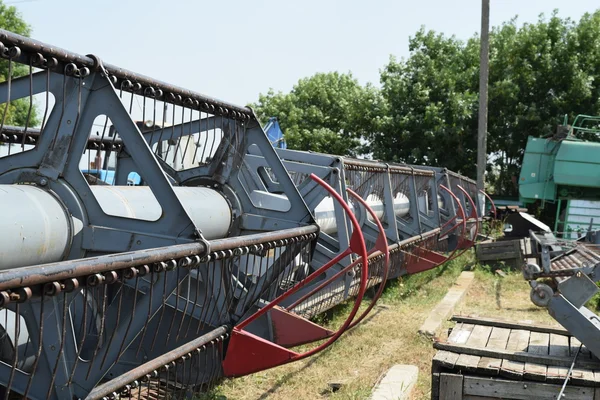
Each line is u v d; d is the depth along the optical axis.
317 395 6.12
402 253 11.10
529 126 27.61
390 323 8.88
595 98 27.25
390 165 10.95
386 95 29.62
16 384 3.93
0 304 2.78
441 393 4.88
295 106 37.78
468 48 30.08
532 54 27.77
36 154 4.25
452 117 27.59
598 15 28.59
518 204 24.19
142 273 3.65
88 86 4.31
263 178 8.01
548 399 4.71
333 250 8.72
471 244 14.45
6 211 3.67
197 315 5.73
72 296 3.93
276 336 6.07
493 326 6.02
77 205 4.18
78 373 3.98
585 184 19.72
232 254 4.71
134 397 5.10
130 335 4.25
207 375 5.66
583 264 5.79
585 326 5.00
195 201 5.57
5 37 3.62
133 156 4.31
